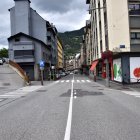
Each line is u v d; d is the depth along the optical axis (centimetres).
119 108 1245
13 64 4888
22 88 3206
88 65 8706
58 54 12131
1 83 3747
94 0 5878
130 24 3575
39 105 1443
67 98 1778
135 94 2047
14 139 692
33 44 5881
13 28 6694
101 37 4747
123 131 756
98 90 2503
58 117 1023
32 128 828
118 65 3597
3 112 1235
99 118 977
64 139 675
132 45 3562
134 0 3588
